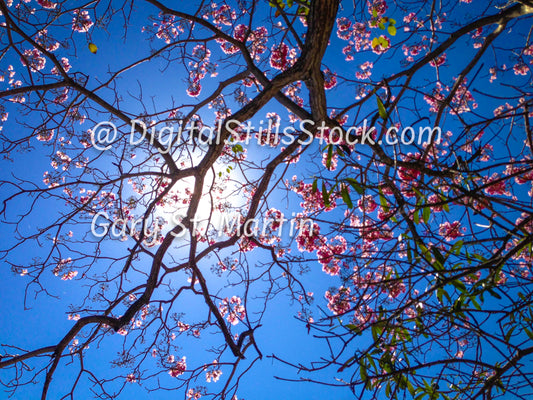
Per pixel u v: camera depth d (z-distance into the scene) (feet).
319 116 10.69
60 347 9.93
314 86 9.84
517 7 10.59
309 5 8.93
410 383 7.74
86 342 10.68
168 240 10.93
